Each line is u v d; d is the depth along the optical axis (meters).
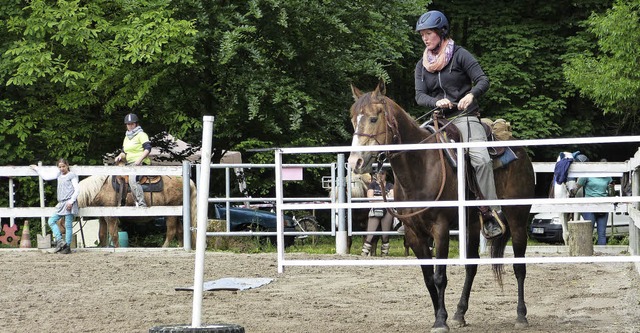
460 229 8.38
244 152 25.91
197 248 8.01
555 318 10.14
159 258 16.47
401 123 8.86
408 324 9.84
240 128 24.94
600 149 34.22
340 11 23.67
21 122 24.75
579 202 8.07
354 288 12.88
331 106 24.94
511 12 32.22
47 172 18.45
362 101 8.77
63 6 23.53
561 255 17.97
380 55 25.38
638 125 33.41
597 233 20.08
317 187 29.11
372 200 18.19
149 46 22.34
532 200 8.25
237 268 15.12
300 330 9.44
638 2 26.34
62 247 17.31
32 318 10.24
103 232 18.95
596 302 11.34
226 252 17.77
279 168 8.50
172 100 24.47
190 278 13.87
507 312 10.71
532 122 31.45
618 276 14.20
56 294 12.18
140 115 25.61
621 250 18.19
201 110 24.56
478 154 9.15
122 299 11.73
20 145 24.78
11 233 18.81
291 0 22.94
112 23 24.38
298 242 22.69
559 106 31.59
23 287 12.84
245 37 23.22
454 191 8.95
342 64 24.36
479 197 9.19
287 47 23.36
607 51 28.64
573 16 32.19
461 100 9.28
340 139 28.11
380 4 24.70
